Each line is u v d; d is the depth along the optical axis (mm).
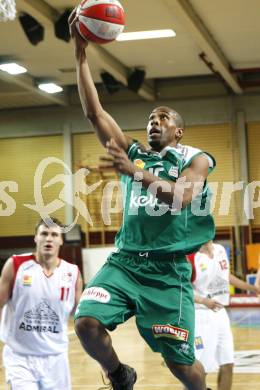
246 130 21703
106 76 19469
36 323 5918
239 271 20984
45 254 5988
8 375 5891
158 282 4965
